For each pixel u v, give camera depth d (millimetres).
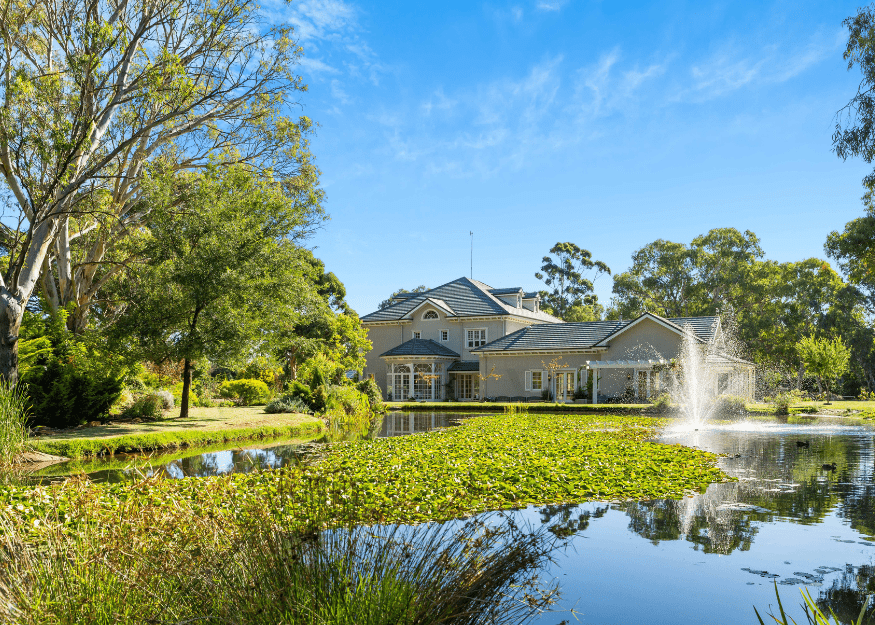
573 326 35688
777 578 4836
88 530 3473
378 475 8688
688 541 5855
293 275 20188
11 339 14219
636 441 14047
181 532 3459
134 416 18078
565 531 6070
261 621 2850
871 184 20516
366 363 42812
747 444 14305
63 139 14531
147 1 17656
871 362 53688
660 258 57656
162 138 21125
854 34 17938
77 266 21844
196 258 17266
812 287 52875
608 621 3934
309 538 3469
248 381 28688
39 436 13234
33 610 2746
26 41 17766
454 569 3396
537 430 17281
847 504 7484
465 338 40750
